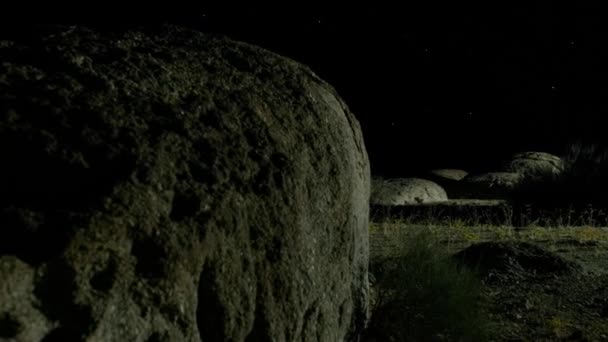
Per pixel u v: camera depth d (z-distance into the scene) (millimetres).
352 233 3721
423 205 13148
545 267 6363
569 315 5398
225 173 3074
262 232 3109
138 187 2766
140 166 2824
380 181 14570
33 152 2703
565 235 9000
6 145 2688
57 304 2432
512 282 6105
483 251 6555
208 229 2869
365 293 3955
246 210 3070
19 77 2947
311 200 3420
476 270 5770
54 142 2754
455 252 7547
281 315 3127
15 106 2811
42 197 2619
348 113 4133
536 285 6035
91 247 2527
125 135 2893
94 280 2525
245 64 3775
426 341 4793
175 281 2701
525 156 17844
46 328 2389
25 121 2777
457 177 17266
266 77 3758
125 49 3418
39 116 2814
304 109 3686
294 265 3215
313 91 3846
